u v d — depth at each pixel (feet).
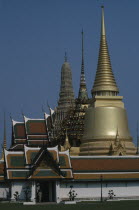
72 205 468.75
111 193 568.41
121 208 417.69
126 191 577.02
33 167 540.52
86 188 566.77
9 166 545.03
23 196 538.88
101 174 574.97
